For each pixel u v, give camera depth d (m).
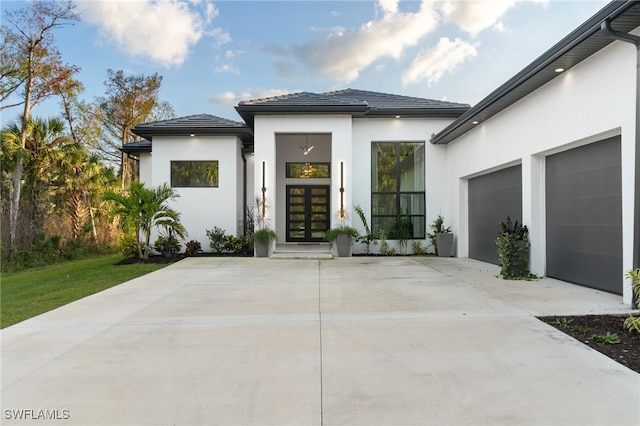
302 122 11.11
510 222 7.69
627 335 3.85
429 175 11.87
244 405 2.54
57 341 3.87
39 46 13.66
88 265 11.30
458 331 4.04
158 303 5.48
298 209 14.88
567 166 6.67
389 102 12.64
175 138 12.46
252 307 5.19
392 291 6.14
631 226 4.98
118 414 2.43
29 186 14.04
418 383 2.83
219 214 12.37
